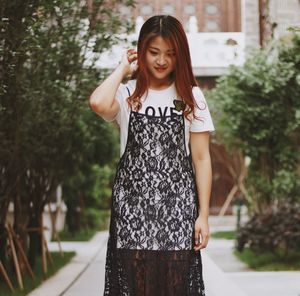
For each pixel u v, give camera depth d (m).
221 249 14.30
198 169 3.40
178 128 3.29
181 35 3.28
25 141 8.13
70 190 16.38
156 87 3.34
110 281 3.33
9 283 7.96
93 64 8.93
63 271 10.44
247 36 13.76
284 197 12.30
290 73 10.52
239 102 11.52
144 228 3.25
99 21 8.65
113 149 16.06
